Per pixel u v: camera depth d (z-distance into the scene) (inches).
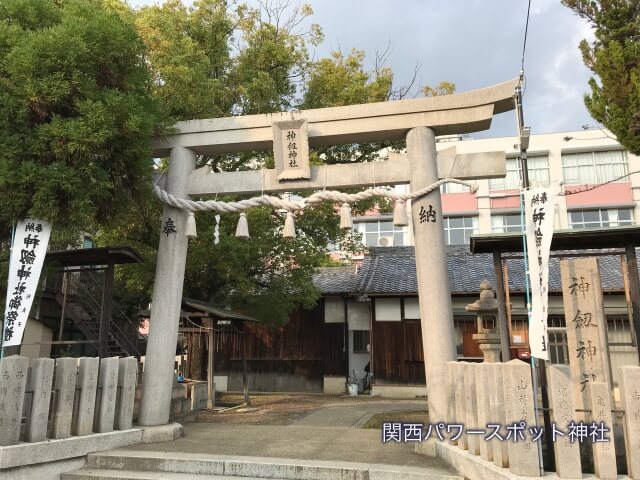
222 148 337.1
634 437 167.8
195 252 468.8
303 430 323.6
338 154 563.2
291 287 585.6
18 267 253.9
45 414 233.3
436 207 295.9
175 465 235.6
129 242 492.7
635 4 265.4
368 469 218.5
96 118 252.2
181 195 328.8
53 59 248.5
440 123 300.8
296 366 732.7
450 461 226.4
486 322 413.7
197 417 403.5
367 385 689.6
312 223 549.0
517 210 1084.5
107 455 244.2
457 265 703.1
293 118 315.9
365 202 541.6
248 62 517.3
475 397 215.6
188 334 578.6
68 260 381.4
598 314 208.4
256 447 265.9
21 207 249.6
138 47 292.2
